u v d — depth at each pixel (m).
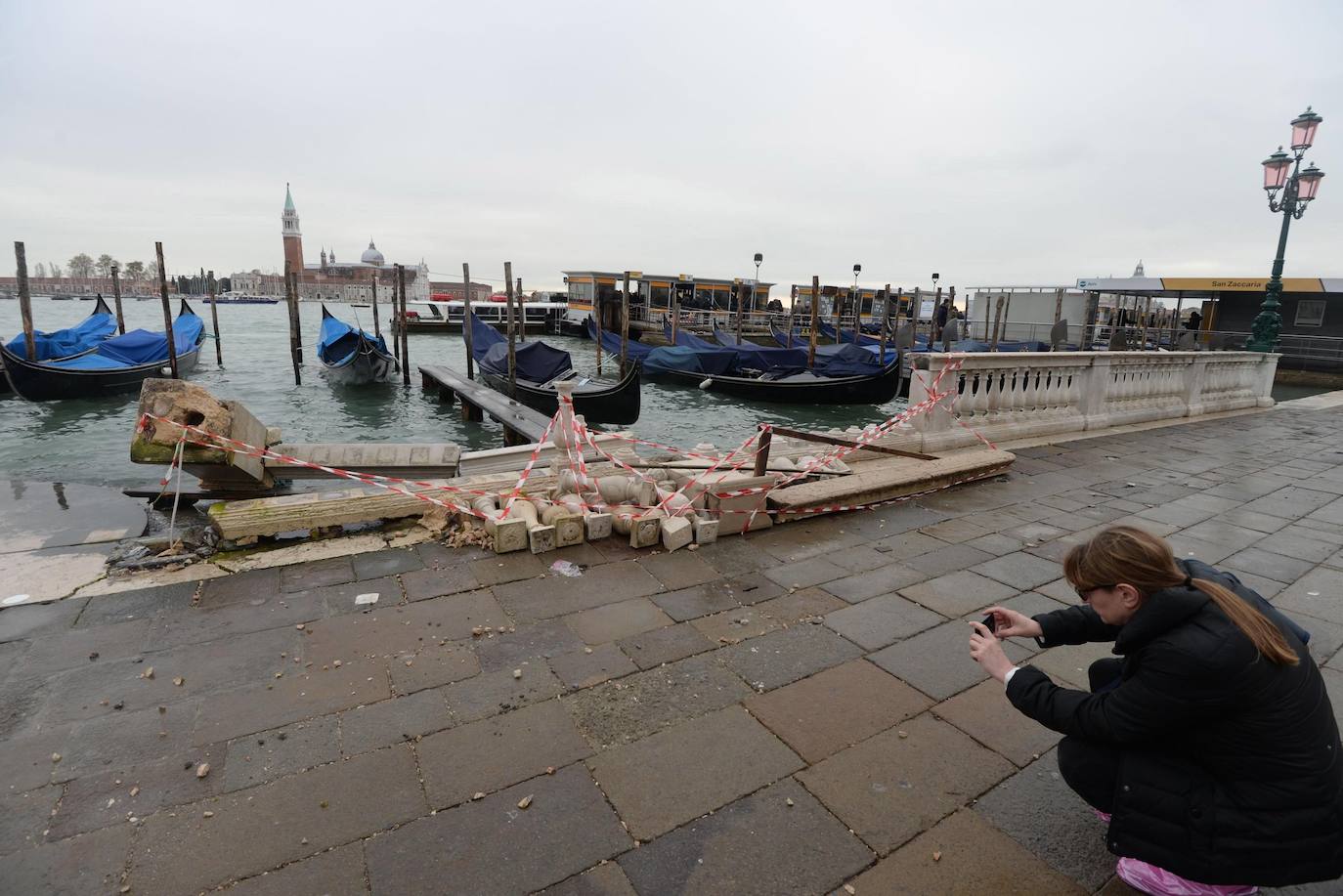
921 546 5.41
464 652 3.63
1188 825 1.92
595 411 19.00
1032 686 2.16
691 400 25.03
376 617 3.98
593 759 2.86
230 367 29.97
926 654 3.75
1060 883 2.30
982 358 8.88
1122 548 1.93
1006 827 2.54
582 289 55.84
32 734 2.92
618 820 2.54
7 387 20.33
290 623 3.88
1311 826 1.82
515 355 21.52
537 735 3.00
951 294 41.28
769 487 5.73
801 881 2.29
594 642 3.77
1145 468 8.30
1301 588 4.74
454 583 4.43
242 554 4.83
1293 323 30.11
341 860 2.33
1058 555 5.28
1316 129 13.77
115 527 5.38
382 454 6.75
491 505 5.35
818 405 23.64
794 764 2.86
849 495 6.05
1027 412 9.88
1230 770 1.89
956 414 9.05
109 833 2.42
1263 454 9.30
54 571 4.48
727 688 3.39
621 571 4.71
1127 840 2.02
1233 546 5.57
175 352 24.02
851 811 2.61
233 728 2.99
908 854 2.42
